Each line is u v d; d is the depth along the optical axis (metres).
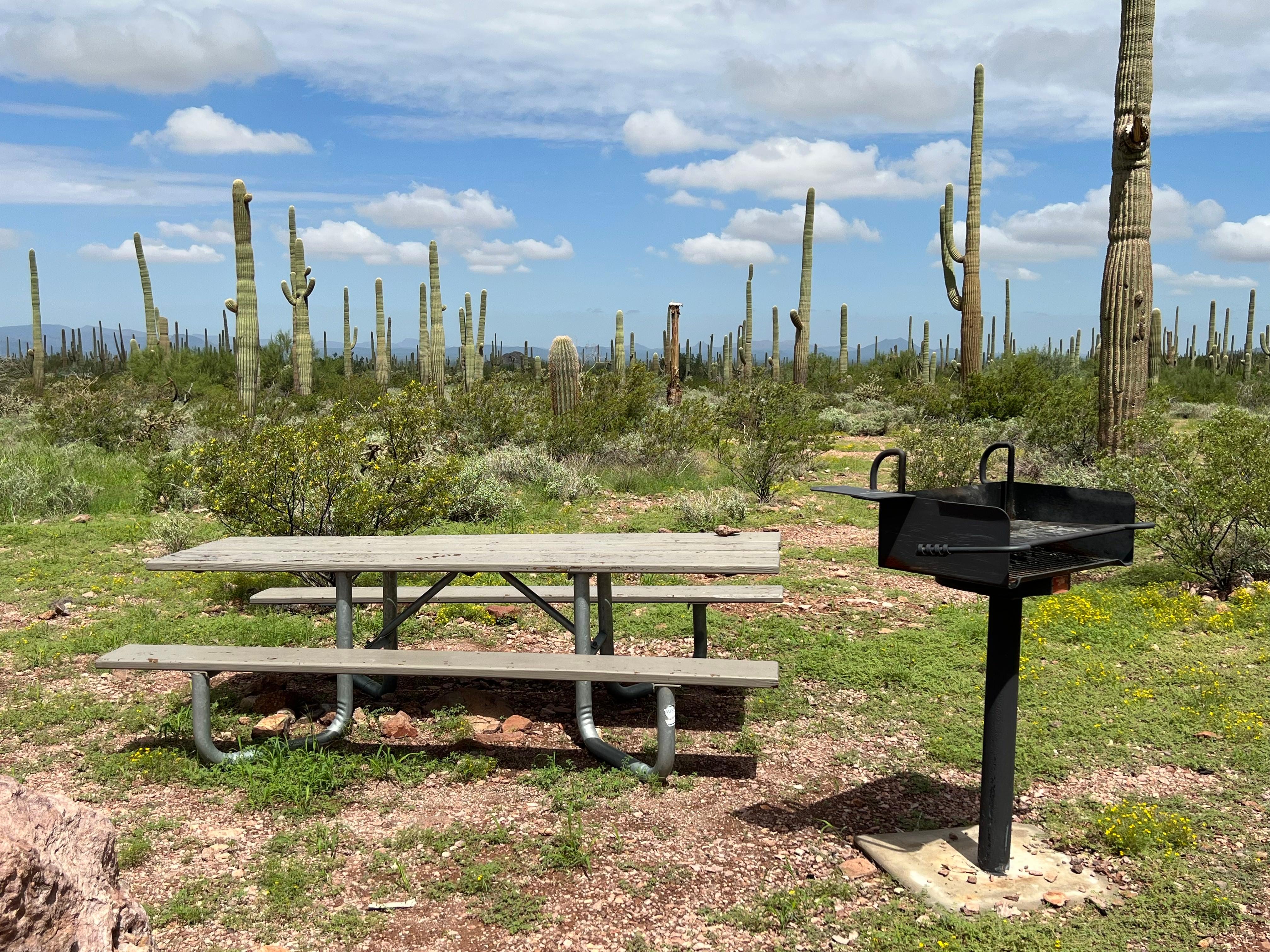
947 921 3.07
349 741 4.61
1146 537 7.68
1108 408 12.10
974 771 4.32
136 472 13.64
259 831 3.69
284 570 4.53
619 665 4.16
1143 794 4.02
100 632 6.16
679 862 3.48
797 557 8.94
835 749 4.57
